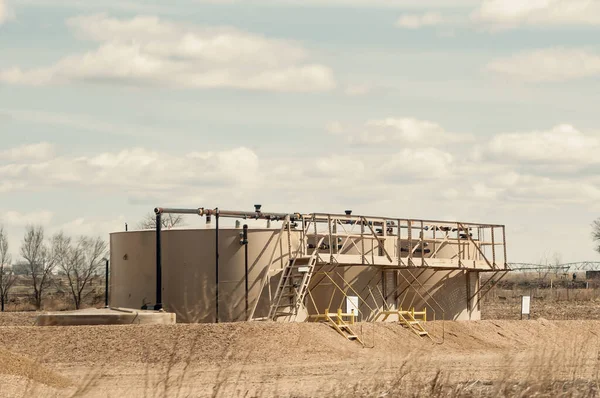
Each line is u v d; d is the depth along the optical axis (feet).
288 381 115.55
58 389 97.76
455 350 174.50
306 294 203.51
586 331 201.16
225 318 195.62
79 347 145.38
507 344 185.98
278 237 200.75
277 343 152.76
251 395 96.48
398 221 212.23
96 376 62.28
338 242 213.46
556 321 210.38
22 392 90.99
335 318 197.06
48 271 354.74
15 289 404.36
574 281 473.26
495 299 365.20
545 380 65.67
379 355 153.38
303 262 200.64
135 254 206.69
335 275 206.69
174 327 152.87
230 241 198.18
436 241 221.05
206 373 124.67
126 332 150.10
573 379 77.30
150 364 137.08
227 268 197.47
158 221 193.47
